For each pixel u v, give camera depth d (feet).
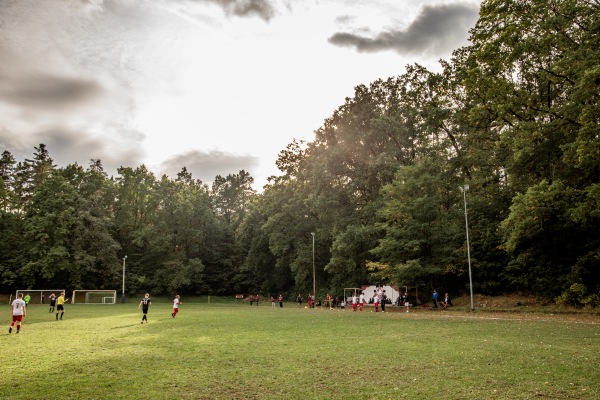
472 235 144.87
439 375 36.70
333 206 194.59
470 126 145.59
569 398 29.09
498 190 147.74
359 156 193.06
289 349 52.24
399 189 148.05
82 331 73.77
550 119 115.03
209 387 33.19
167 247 272.51
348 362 43.24
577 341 56.08
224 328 78.89
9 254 230.89
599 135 90.17
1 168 313.32
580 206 96.48
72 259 237.25
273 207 240.12
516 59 101.76
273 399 29.78
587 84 85.25
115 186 285.84
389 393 31.01
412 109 172.04
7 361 43.91
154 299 262.06
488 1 99.45
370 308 157.79
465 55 144.87
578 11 96.02
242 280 295.69
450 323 86.69
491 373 36.99
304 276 218.38
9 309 144.66
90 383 34.30
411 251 141.08
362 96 194.70
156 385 33.76
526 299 127.03
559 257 124.77
